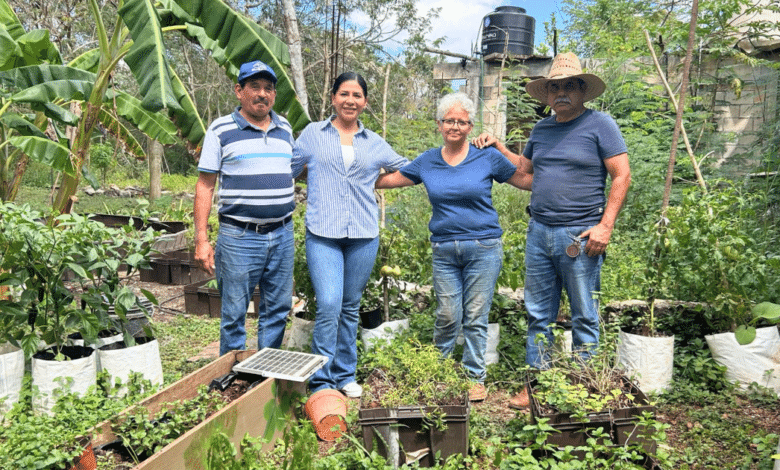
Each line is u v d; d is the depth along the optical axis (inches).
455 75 459.8
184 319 229.3
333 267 146.6
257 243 142.3
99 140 640.4
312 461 104.1
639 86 345.1
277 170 141.9
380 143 155.2
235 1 430.6
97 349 143.8
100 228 142.4
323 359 136.1
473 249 149.4
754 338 142.9
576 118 141.9
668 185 159.2
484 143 153.1
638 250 242.8
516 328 189.5
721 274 160.9
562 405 115.0
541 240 147.6
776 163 275.0
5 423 127.2
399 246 182.9
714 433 131.0
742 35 354.9
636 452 106.2
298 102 225.3
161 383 151.6
